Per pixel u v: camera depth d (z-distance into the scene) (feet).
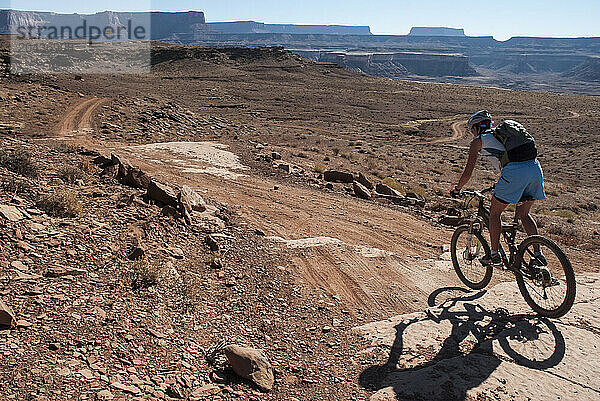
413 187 75.61
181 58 512.22
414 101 394.32
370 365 14.12
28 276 16.10
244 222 31.12
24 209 21.81
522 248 16.47
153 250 21.31
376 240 29.89
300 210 37.42
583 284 19.38
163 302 16.67
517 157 15.69
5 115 98.02
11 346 11.99
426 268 23.39
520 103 423.23
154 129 106.01
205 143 75.72
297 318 17.48
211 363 13.50
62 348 12.42
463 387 12.40
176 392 11.60
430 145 209.77
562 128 302.25
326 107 320.09
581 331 14.99
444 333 15.55
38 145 45.29
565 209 92.73
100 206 25.81
